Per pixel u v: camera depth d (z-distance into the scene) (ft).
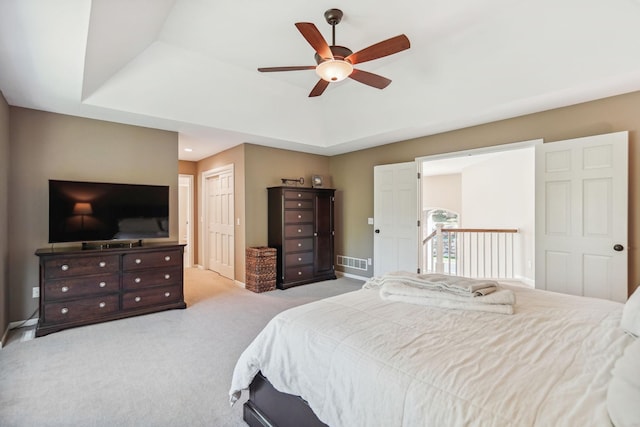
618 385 2.68
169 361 8.32
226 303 13.56
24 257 10.91
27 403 6.44
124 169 12.89
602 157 9.96
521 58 9.46
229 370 7.88
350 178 19.07
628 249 9.88
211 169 20.25
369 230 18.01
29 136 10.99
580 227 10.39
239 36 9.80
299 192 16.85
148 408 6.34
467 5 8.40
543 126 11.43
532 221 16.33
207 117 13.05
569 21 8.24
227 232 18.44
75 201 11.18
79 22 6.21
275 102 14.08
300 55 10.99
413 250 15.39
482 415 2.83
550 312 5.31
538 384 3.14
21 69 8.12
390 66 11.70
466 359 3.68
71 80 8.79
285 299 14.20
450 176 30.89
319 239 17.69
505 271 17.75
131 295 11.63
